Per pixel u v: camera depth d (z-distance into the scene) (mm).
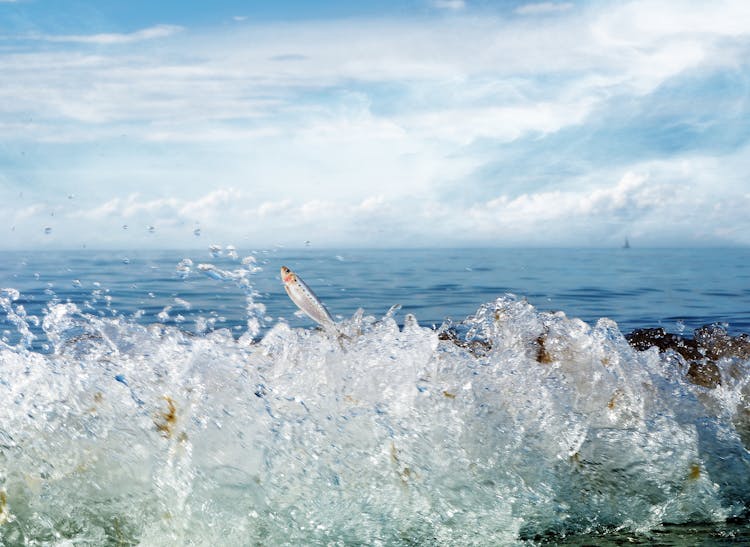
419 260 28438
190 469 2502
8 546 2281
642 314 9180
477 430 2766
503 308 3500
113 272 17859
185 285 12500
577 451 2742
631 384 3035
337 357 3018
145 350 3393
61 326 3717
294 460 2588
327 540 2369
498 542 2375
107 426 2566
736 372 3246
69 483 2424
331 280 15586
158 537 2365
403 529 2430
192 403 2689
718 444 2828
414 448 2680
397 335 3156
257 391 2820
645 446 2779
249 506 2447
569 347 3219
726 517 2580
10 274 17156
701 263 26984
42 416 2566
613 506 2578
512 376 3020
